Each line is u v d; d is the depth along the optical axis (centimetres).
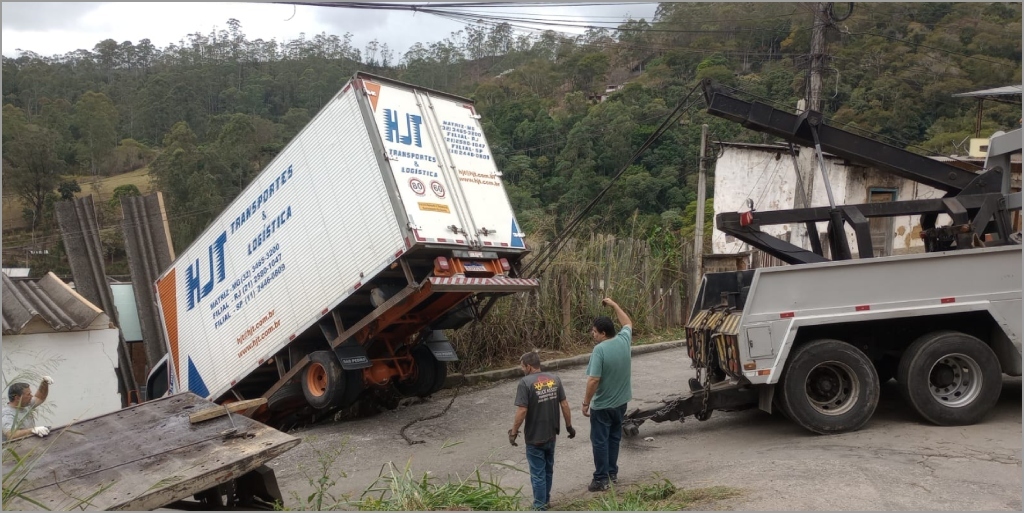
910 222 1961
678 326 1572
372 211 934
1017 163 965
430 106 1012
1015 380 921
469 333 1293
